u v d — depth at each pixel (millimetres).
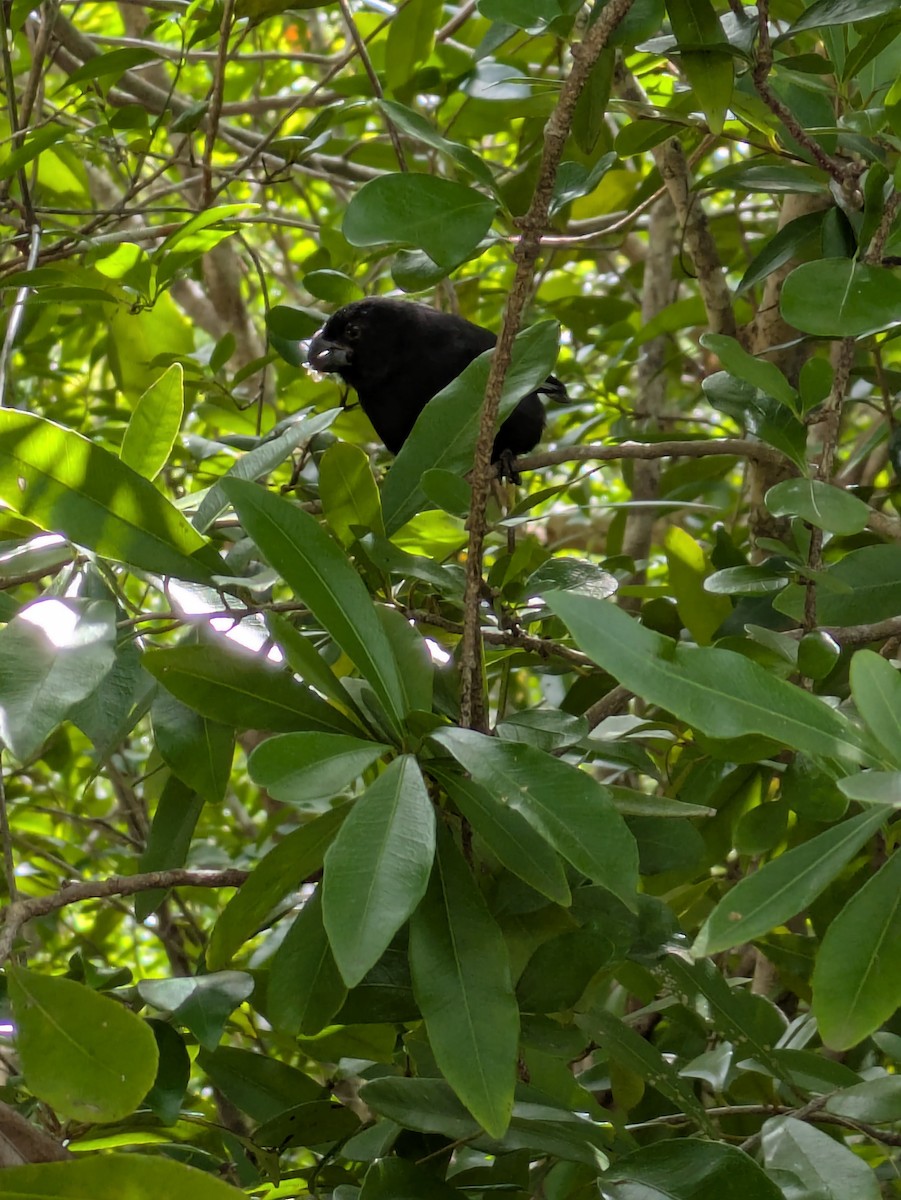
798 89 2436
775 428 2055
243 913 1681
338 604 1528
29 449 1710
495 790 1347
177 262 2945
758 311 3504
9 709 1555
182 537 1788
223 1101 2740
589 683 2766
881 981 1255
